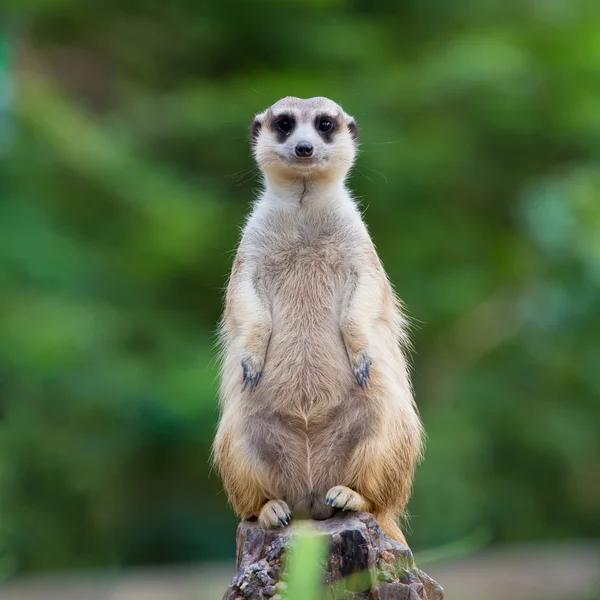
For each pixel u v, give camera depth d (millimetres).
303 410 6398
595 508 16641
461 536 14359
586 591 12211
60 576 13008
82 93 17125
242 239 6840
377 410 6316
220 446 6531
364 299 6434
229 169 15609
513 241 17312
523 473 16406
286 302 6562
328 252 6602
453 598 11516
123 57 17094
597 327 16266
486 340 17203
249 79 15219
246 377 6332
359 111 14891
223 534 15406
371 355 6277
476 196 17031
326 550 5586
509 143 16203
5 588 12016
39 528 13820
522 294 17219
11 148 14594
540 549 14648
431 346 17109
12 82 14984
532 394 16562
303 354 6441
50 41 16859
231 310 6645
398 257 15812
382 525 6516
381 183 15000
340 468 6367
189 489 15602
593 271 15539
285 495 6426
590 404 16531
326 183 6809
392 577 5742
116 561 14344
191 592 11539
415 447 6484
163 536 15258
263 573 5621
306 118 6926
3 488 13367
